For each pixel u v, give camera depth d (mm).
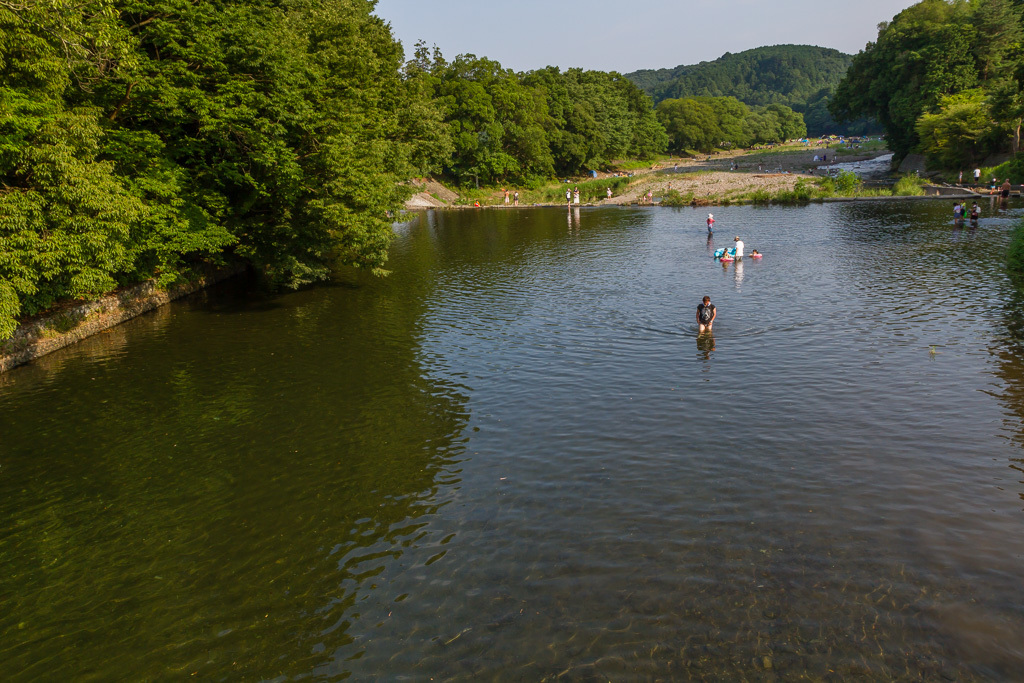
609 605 10617
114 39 23266
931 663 9156
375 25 49531
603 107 137625
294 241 33281
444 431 17562
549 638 9961
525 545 12336
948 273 33125
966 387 18672
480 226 66875
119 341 26312
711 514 13039
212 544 12859
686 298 31234
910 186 73188
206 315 30297
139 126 28141
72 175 20578
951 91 94562
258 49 27484
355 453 16469
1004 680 8820
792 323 26031
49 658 10047
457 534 12805
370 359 23703
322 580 11617
